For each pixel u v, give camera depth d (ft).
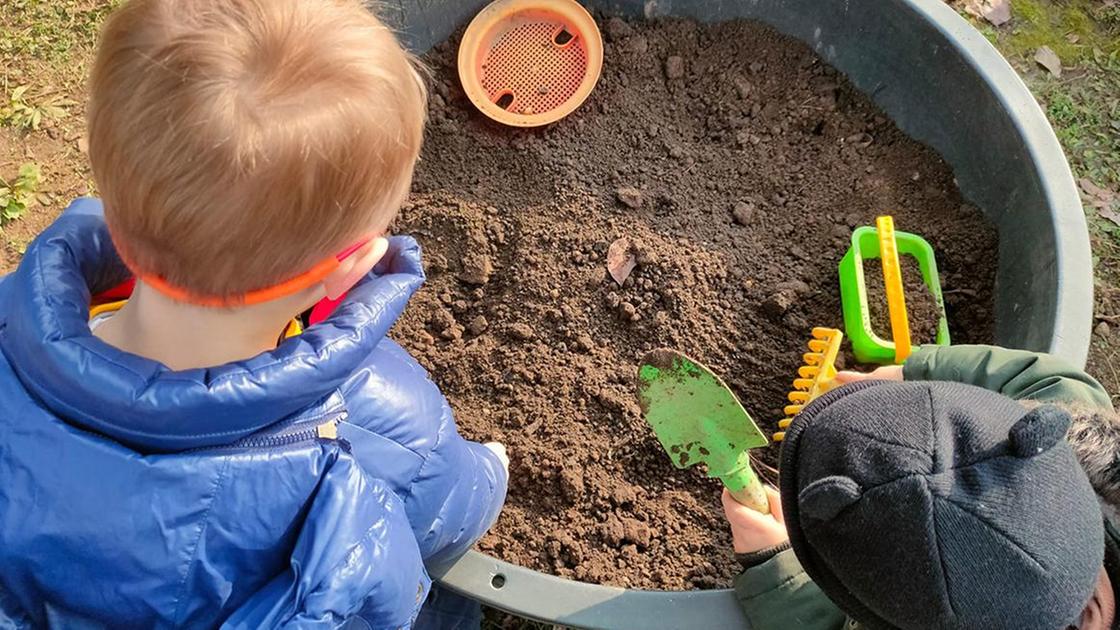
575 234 5.74
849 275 5.43
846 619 3.80
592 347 5.44
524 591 4.16
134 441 2.62
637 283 5.57
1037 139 5.12
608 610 4.08
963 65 5.53
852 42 6.18
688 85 6.48
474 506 4.10
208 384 2.59
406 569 3.02
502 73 6.38
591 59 6.32
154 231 2.56
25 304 2.67
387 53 2.77
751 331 5.54
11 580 2.63
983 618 2.79
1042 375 4.06
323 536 2.77
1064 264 4.67
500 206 5.94
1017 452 2.79
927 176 5.99
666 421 4.28
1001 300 5.37
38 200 6.21
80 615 2.68
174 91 2.45
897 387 3.16
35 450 2.60
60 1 6.84
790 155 6.22
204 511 2.67
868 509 2.86
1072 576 2.80
